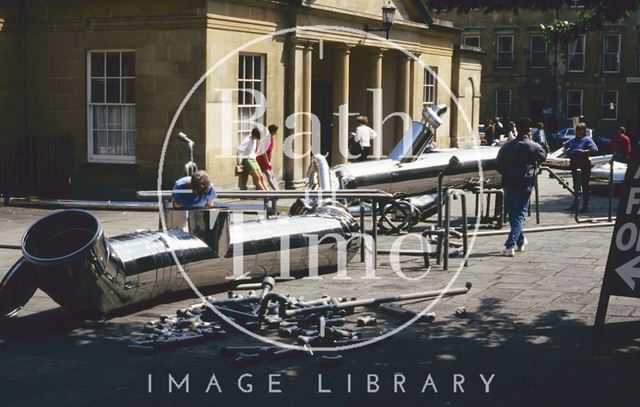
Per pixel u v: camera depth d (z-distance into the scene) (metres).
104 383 6.62
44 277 7.97
